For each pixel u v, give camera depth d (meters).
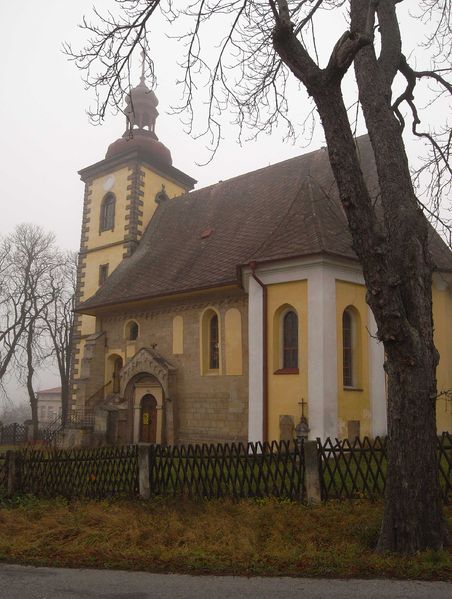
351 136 7.41
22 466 11.48
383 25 9.00
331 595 5.40
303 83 7.59
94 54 9.50
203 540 7.43
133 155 28.42
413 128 9.84
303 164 22.89
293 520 7.97
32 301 38.75
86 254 29.53
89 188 30.47
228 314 19.19
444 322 17.38
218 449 9.70
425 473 6.77
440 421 16.78
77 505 9.82
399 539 6.66
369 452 8.91
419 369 6.97
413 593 5.39
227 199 24.64
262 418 16.05
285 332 16.50
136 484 10.25
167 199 29.75
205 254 21.77
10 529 8.54
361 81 8.26
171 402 20.11
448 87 9.18
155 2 9.08
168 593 5.62
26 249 39.03
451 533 6.98
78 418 23.34
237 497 9.33
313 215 16.91
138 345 22.62
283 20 7.46
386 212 7.76
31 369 38.81
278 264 16.34
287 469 9.17
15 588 5.89
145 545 7.42
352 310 16.41
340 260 15.85
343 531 7.45
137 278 23.92
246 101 10.57
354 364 16.25
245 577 6.10
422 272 7.41
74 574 6.40
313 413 15.05
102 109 9.84
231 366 18.86
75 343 28.14
